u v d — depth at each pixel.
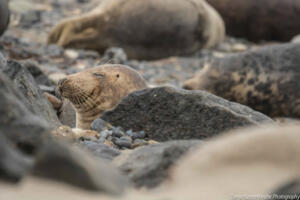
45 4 39.38
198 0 33.41
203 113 12.44
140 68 29.02
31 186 5.25
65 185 5.37
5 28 27.33
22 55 26.44
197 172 5.69
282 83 22.41
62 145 5.62
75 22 31.17
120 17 31.03
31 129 6.93
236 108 12.94
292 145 5.54
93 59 29.39
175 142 8.33
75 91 13.93
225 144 5.80
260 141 5.66
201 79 23.27
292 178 5.36
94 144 10.48
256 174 5.46
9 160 5.62
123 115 13.23
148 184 7.27
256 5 38.62
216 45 34.91
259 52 22.94
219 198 5.30
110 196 5.45
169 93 12.83
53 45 30.14
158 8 31.30
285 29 38.94
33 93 12.54
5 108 6.98
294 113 22.52
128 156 8.42
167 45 31.95
